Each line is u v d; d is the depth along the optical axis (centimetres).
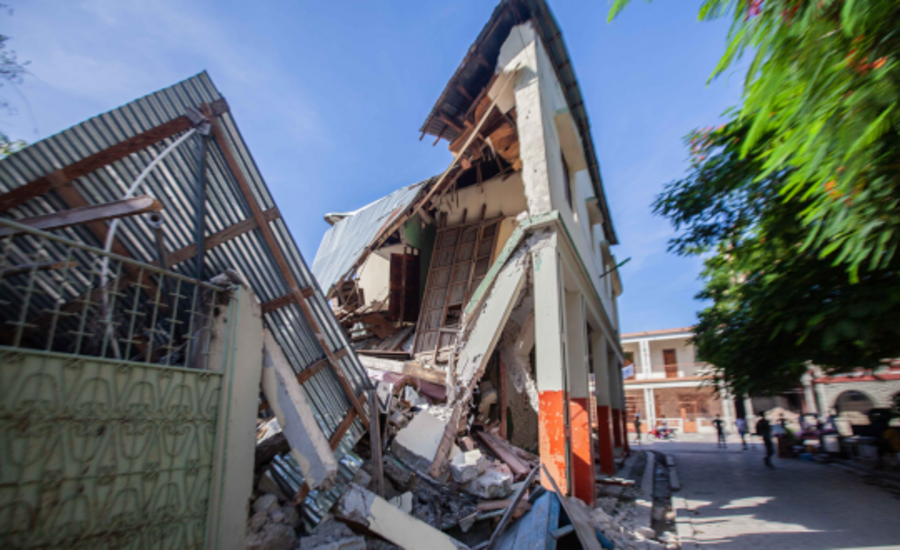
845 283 639
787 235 698
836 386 2180
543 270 695
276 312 461
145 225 378
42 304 333
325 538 403
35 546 242
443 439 605
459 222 1219
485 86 943
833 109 281
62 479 257
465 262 1116
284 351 464
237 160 435
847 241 364
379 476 498
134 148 368
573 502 588
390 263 1188
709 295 1124
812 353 771
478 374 673
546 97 870
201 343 368
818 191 342
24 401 246
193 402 336
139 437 297
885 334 652
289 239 473
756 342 840
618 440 1547
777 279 731
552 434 623
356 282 1279
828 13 268
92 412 274
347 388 507
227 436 352
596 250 1470
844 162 295
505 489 558
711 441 2464
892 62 254
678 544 599
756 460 1421
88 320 354
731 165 762
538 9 856
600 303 1244
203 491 331
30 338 337
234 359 371
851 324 584
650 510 773
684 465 1380
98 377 280
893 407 1209
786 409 2475
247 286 408
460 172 1017
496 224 1127
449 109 997
